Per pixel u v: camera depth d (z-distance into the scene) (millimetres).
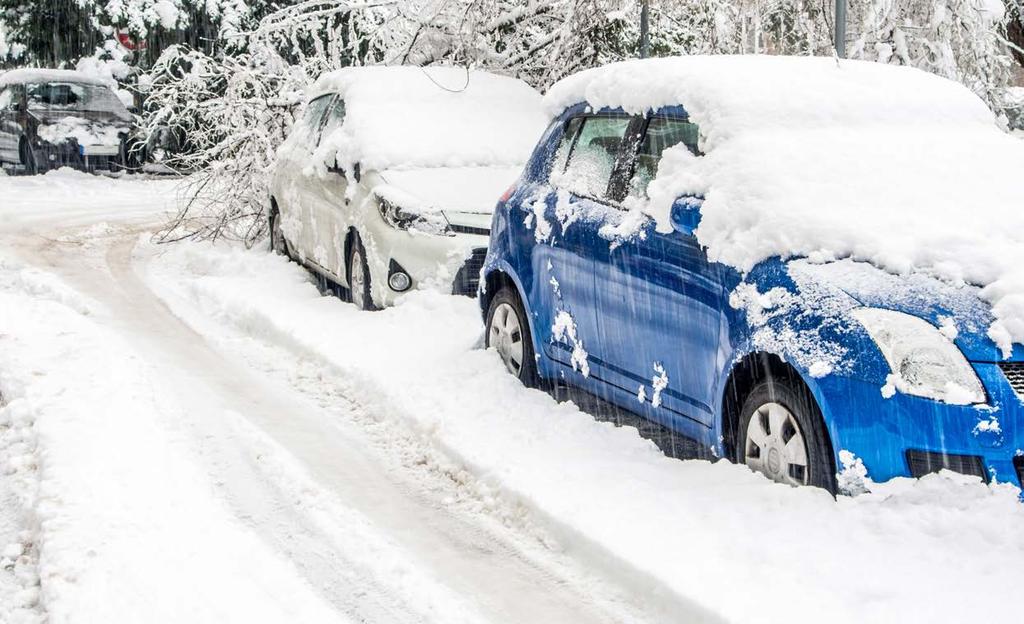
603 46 14008
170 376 7629
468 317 8742
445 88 10797
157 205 18516
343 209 10000
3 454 5914
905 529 4453
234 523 5074
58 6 25094
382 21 15242
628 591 4477
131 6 24094
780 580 4270
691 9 14133
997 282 4695
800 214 5148
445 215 9125
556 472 5539
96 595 4227
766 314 5020
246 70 13742
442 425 6328
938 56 12172
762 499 4914
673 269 5625
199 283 10797
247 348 8570
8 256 12617
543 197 6887
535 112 10828
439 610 4305
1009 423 4480
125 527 4883
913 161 5574
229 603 4246
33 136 22250
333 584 4508
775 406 5055
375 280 9250
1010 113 13328
